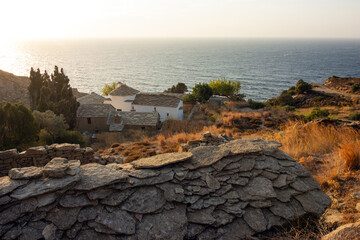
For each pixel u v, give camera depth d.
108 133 34.91
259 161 6.96
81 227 4.88
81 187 5.21
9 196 4.84
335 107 54.19
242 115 37.88
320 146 11.29
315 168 9.17
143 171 6.07
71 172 5.44
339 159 9.17
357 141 10.20
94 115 39.00
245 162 6.83
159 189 5.75
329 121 15.78
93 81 163.88
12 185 4.99
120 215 5.10
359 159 8.44
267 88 137.38
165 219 5.23
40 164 9.31
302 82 73.94
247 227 5.48
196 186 5.95
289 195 6.17
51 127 23.53
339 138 11.88
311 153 10.81
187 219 5.36
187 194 5.75
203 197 5.80
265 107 49.25
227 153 6.90
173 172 6.20
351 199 6.77
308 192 6.40
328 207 6.41
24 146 20.08
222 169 6.55
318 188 6.63
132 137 33.56
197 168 6.45
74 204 5.04
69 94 38.19
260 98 114.75
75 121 35.78
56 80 42.00
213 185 6.04
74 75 186.25
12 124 19.50
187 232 5.18
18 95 52.31
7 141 19.59
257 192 6.05
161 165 6.21
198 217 5.41
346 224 5.03
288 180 6.51
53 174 5.26
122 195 5.41
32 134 20.80
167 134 30.66
